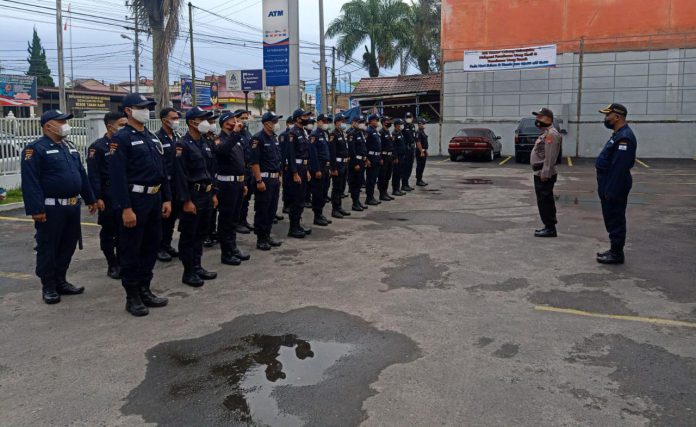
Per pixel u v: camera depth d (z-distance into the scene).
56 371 4.18
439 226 9.59
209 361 4.33
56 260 5.93
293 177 8.50
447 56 26.62
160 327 5.05
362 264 7.11
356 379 3.99
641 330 4.86
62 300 5.84
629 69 24.02
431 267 6.93
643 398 3.69
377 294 5.89
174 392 3.84
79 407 3.66
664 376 4.00
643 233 8.81
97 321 5.21
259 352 4.48
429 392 3.78
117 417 3.53
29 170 5.55
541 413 3.51
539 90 25.39
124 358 4.40
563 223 9.73
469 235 8.83
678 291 5.91
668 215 10.41
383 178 12.38
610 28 24.11
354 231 9.21
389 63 35.38
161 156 5.62
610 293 5.86
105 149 6.61
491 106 26.25
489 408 3.57
